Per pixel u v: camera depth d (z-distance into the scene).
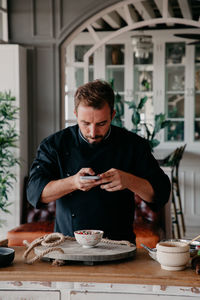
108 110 1.83
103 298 1.56
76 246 1.80
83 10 4.66
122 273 1.55
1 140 4.16
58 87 4.75
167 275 1.54
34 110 4.79
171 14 6.56
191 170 6.77
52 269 1.61
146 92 7.06
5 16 4.73
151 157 2.12
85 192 2.02
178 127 6.97
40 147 2.13
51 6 4.70
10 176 4.36
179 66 6.95
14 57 4.45
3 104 4.23
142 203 4.42
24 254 1.72
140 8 6.04
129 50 7.06
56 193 1.90
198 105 6.93
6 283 1.60
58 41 4.72
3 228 4.49
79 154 2.08
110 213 2.02
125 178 1.86
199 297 1.50
